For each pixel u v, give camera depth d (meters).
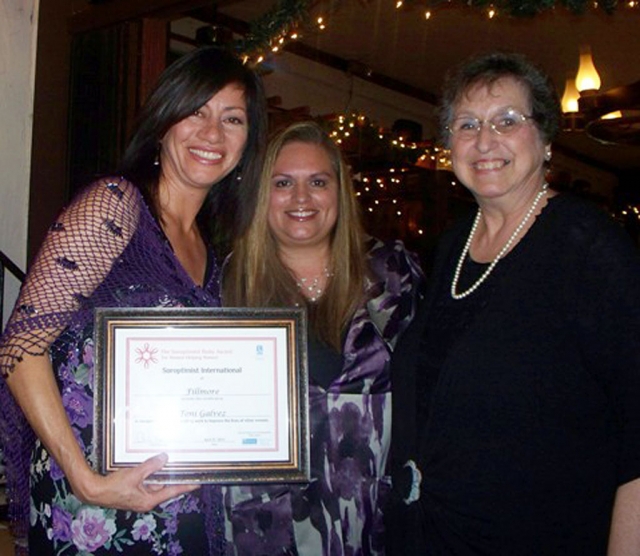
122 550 1.88
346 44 8.09
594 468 1.79
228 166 2.07
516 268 1.88
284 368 1.91
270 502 2.26
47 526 1.89
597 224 1.81
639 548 1.71
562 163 12.36
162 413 1.85
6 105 5.57
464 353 1.88
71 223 1.85
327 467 2.26
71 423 1.85
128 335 1.85
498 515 1.82
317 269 2.45
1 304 4.67
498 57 1.96
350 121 6.91
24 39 5.63
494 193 1.95
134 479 1.76
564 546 1.78
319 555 2.25
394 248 2.49
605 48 7.81
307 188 2.36
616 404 1.74
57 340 1.87
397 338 2.38
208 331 1.89
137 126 2.00
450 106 2.00
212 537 2.02
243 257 2.39
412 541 1.99
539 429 1.79
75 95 5.37
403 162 7.60
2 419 1.95
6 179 5.57
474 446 1.86
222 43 6.39
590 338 1.75
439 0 4.21
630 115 4.71
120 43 5.19
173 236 2.04
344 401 2.29
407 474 2.00
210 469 1.86
